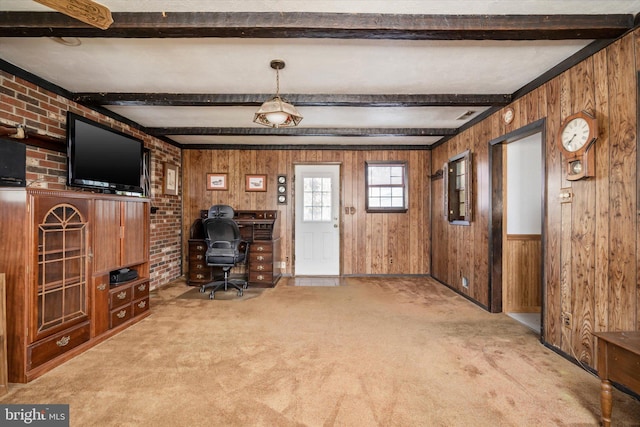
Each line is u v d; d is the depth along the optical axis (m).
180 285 4.75
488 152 3.58
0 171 2.01
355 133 4.51
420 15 1.91
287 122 2.77
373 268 5.52
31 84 2.66
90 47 2.27
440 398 1.85
